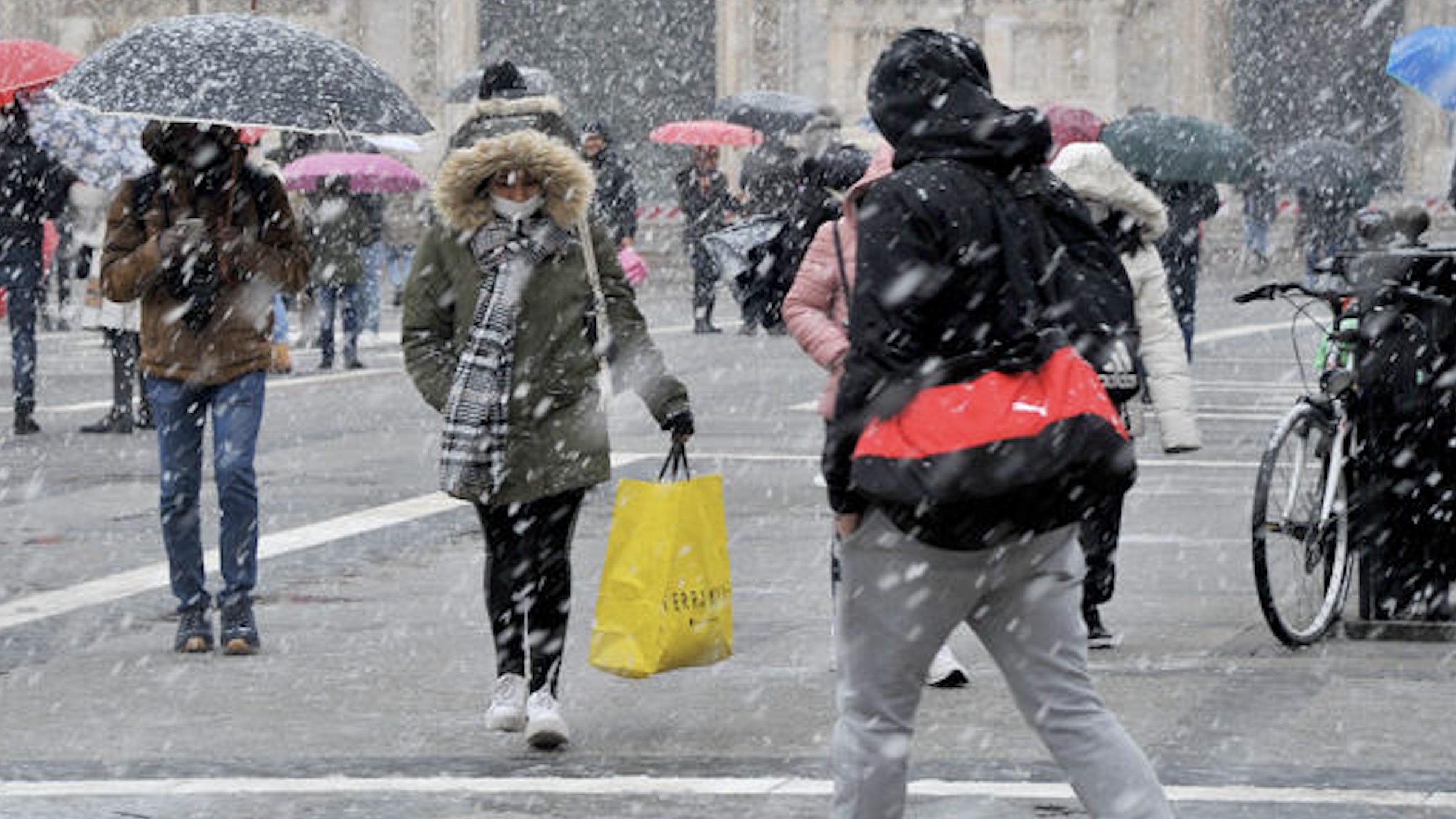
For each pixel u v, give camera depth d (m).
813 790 13.09
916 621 9.99
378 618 18.72
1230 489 26.31
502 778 13.45
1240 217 87.50
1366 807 12.69
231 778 13.45
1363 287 17.58
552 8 90.00
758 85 88.38
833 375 14.33
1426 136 89.31
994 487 9.56
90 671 16.62
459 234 14.44
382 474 28.02
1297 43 90.50
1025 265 9.85
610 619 13.89
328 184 43.97
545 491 14.22
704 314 55.12
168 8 87.44
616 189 51.75
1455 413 17.47
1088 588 17.00
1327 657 16.91
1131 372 16.19
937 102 10.02
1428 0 89.31
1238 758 13.76
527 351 14.27
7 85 29.95
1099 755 9.97
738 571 20.91
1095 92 87.06
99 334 57.44
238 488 17.11
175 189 16.88
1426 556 17.62
